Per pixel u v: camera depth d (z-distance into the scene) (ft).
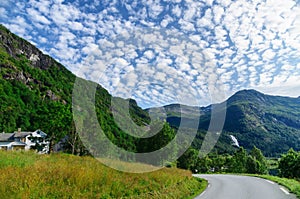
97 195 28.35
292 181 55.36
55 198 26.12
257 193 40.22
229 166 222.07
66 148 115.85
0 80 362.12
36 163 42.98
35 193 25.50
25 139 218.18
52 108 113.60
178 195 36.99
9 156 48.98
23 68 456.45
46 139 118.93
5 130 255.29
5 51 500.33
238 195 39.06
